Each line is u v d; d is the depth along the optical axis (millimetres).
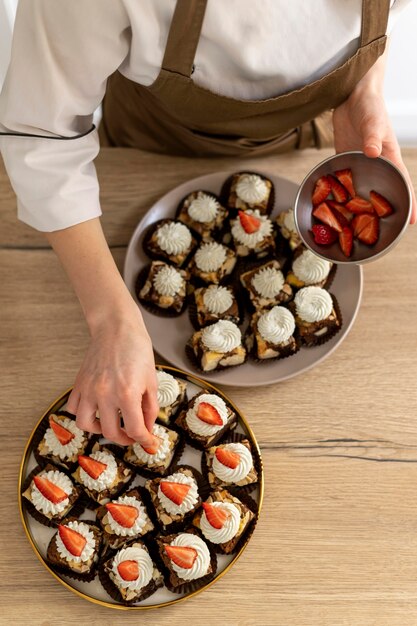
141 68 998
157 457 1127
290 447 1146
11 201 1223
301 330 1180
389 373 1177
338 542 1111
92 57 948
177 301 1189
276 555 1105
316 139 1257
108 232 1229
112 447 1146
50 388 1162
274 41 986
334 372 1177
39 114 975
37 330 1180
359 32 1010
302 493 1129
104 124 1341
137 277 1207
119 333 987
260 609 1088
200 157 1254
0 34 1473
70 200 1013
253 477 1118
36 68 946
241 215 1197
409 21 1782
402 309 1205
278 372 1167
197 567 1075
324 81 1037
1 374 1165
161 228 1207
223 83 1028
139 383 966
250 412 1160
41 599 1087
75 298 1191
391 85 1798
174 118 1169
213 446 1136
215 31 956
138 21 925
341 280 1208
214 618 1083
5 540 1104
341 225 1094
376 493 1131
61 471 1140
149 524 1114
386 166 1062
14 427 1148
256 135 1163
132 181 1245
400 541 1113
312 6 970
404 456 1145
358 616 1087
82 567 1080
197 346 1167
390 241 1064
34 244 1209
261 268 1215
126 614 1083
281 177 1235
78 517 1132
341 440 1149
